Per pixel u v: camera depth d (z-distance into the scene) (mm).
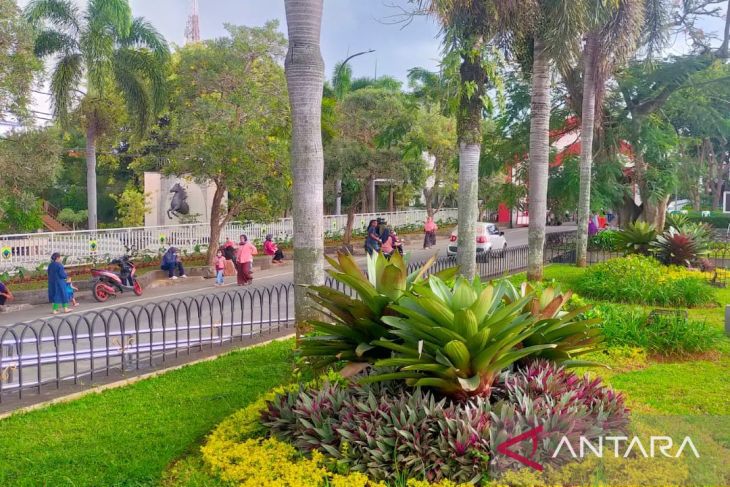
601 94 18625
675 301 12672
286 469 4367
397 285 5453
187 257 23156
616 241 19203
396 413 4625
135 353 8383
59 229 33000
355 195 29781
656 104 23625
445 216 42906
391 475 4211
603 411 4777
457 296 5086
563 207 25469
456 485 4078
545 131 14031
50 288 13867
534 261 14438
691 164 26203
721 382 7055
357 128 28719
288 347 8797
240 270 18016
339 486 4133
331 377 6438
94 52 19406
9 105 16297
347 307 5602
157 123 25375
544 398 4727
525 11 10789
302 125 7371
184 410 6094
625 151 25297
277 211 21641
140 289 16500
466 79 10484
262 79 20828
